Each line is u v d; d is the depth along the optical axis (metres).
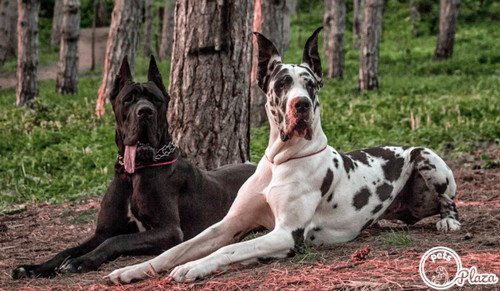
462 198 9.93
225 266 5.93
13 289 6.25
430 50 39.41
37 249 8.22
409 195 7.51
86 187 12.52
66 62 28.27
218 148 9.87
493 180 11.40
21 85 24.78
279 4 16.12
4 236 9.19
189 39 9.90
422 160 7.38
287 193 6.39
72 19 28.03
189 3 9.91
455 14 35.53
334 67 31.80
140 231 7.46
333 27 31.70
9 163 14.48
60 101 25.78
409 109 18.69
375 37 26.22
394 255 6.04
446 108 18.52
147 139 7.16
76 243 8.49
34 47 24.81
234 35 9.91
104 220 7.36
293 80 6.39
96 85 32.53
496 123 16.31
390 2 50.34
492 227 7.27
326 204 6.73
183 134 9.91
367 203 7.02
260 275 5.73
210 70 9.85
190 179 7.75
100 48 46.50
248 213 6.66
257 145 14.20
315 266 5.87
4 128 18.55
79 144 15.50
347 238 6.95
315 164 6.54
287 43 34.06
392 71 34.56
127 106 7.28
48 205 11.48
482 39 41.12
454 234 7.01
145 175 7.27
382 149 7.44
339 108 20.19
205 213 7.86
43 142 16.42
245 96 10.05
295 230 6.33
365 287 5.11
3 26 37.34
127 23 20.92
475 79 30.00
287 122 6.27
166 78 33.56
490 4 47.56
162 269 6.20
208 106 9.87
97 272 6.62
